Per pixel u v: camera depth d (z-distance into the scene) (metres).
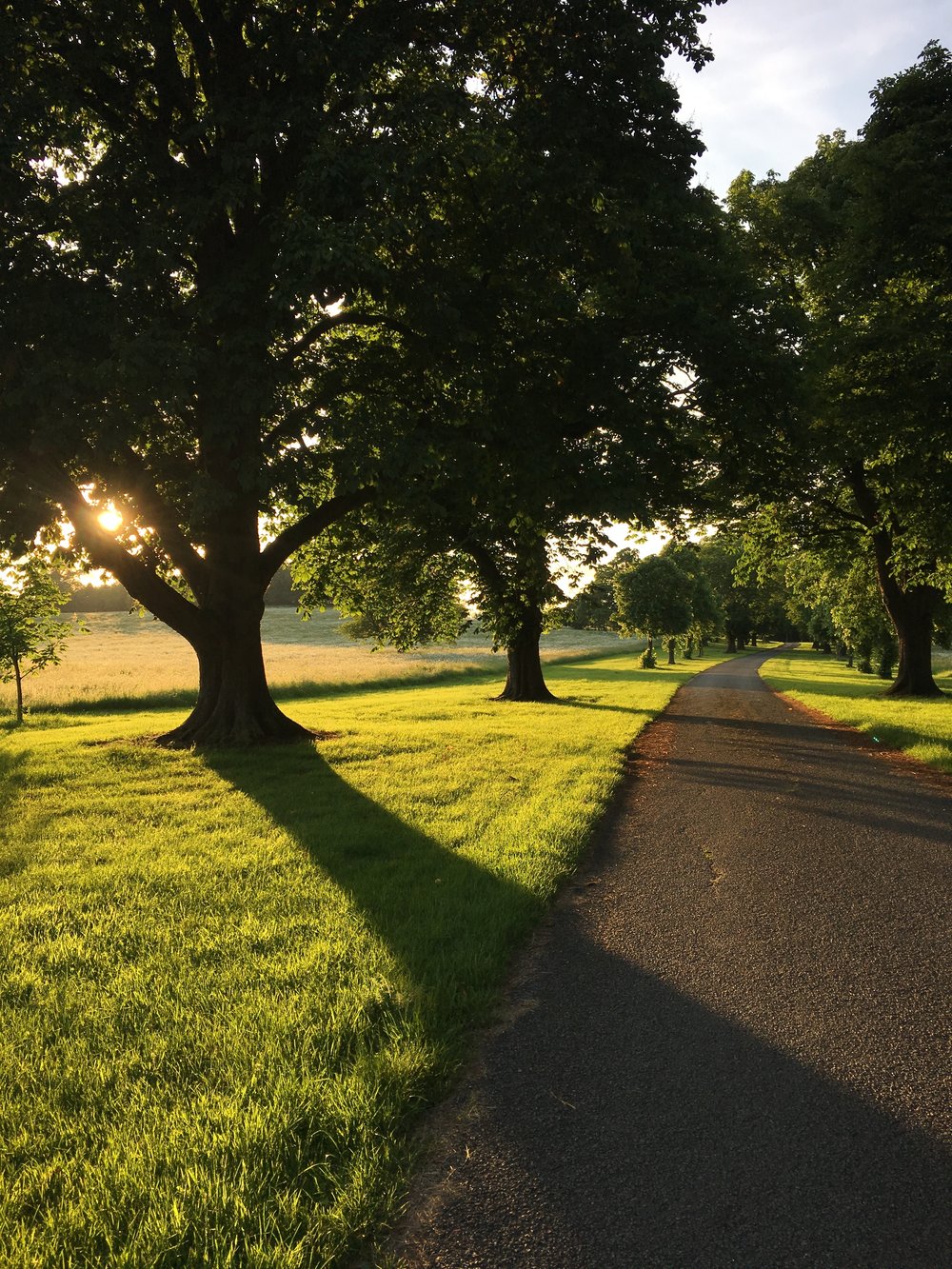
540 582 22.44
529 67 10.97
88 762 11.51
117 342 8.53
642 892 5.82
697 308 11.80
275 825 7.54
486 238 11.41
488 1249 2.32
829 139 21.81
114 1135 2.74
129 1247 2.21
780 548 27.23
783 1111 3.03
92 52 9.55
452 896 5.39
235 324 10.02
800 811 8.70
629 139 10.82
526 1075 3.30
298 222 8.59
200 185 9.70
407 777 10.25
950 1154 2.77
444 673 46.12
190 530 10.86
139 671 42.19
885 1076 3.29
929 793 9.77
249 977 4.05
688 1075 3.30
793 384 12.48
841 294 16.17
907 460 14.57
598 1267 2.25
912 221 14.79
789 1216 2.45
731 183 22.00
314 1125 2.82
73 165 10.88
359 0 10.78
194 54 11.70
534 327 11.87
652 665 58.12
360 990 3.87
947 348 13.35
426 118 9.05
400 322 12.62
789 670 54.91
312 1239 2.29
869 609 31.05
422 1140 2.86
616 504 11.23
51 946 4.48
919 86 15.00
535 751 12.73
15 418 9.48
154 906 5.18
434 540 19.00
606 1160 2.72
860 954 4.62
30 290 9.03
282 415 11.08
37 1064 3.22
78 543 12.21
